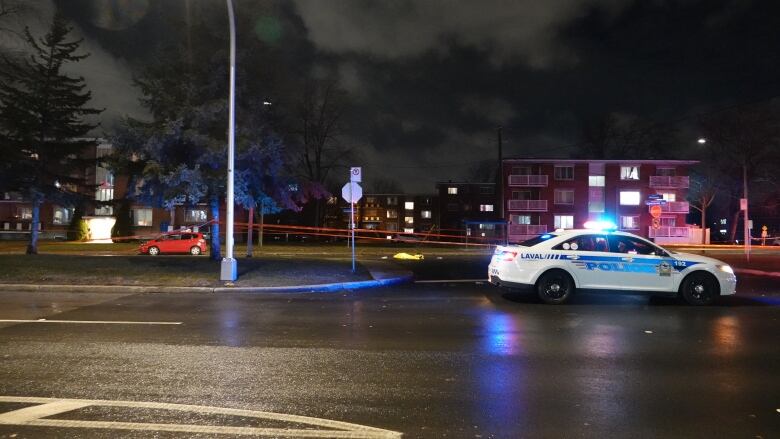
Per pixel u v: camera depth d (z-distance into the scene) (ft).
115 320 31.73
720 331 28.96
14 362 21.71
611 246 39.04
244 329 29.14
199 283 47.85
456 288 49.32
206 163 57.47
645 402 17.35
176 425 15.02
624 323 31.30
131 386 18.57
